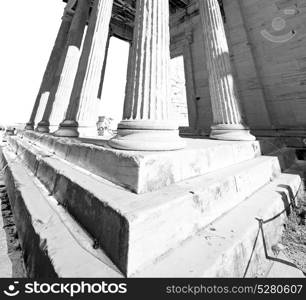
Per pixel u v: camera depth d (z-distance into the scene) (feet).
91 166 14.48
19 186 18.11
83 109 26.00
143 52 14.67
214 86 27.17
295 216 15.93
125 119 14.43
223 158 16.97
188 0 50.62
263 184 17.90
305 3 30.76
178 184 11.34
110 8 28.22
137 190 9.52
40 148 29.19
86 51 27.02
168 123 13.69
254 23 36.78
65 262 7.15
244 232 9.64
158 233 7.74
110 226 7.72
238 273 8.36
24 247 11.78
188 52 51.52
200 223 9.92
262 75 35.60
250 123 36.47
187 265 7.10
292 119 32.01
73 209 11.12
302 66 30.89
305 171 23.52
